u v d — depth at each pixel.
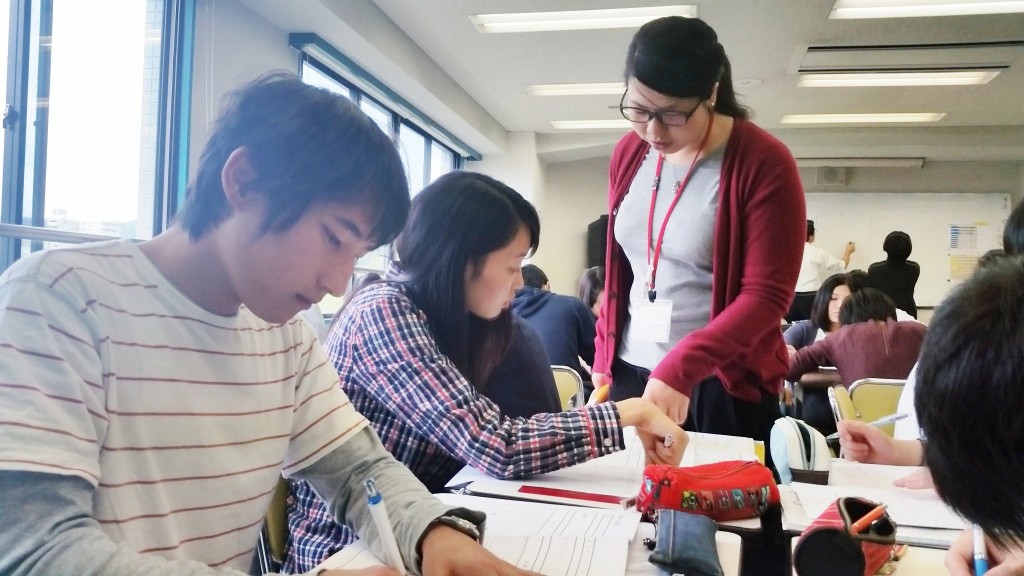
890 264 5.52
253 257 0.71
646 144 1.72
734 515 0.95
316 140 0.67
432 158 6.74
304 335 0.96
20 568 0.55
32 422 0.58
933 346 0.56
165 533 0.74
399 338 1.13
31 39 2.41
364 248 0.73
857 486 1.15
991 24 4.35
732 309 1.45
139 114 2.95
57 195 2.54
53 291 0.66
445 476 1.24
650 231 1.68
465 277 1.19
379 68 4.64
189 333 0.77
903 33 4.50
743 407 1.56
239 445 0.82
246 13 3.59
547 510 0.97
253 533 0.87
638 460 1.27
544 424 1.14
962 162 7.68
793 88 5.69
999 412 0.51
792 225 1.49
